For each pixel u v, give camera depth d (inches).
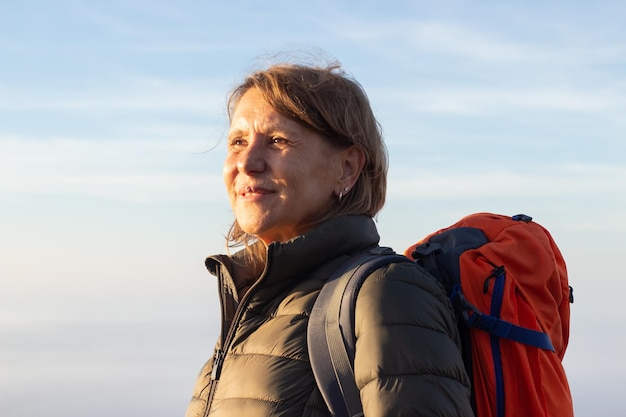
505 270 80.0
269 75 85.7
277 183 84.1
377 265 76.0
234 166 87.2
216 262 91.1
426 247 83.6
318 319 75.2
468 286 79.3
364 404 68.9
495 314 77.4
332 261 82.0
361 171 88.3
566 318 85.1
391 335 69.8
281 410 72.9
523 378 75.0
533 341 76.3
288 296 81.4
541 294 80.9
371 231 86.4
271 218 84.2
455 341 75.5
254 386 75.1
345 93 87.0
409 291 73.0
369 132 88.8
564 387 78.2
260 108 85.8
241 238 94.9
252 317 83.1
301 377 74.4
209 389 83.6
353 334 72.6
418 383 67.7
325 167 85.6
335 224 82.4
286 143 84.6
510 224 87.0
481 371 76.1
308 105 84.4
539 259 81.9
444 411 67.2
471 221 90.4
